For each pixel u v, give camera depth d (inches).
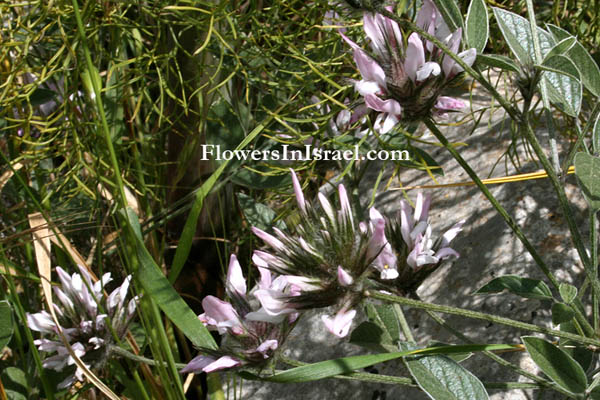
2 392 16.6
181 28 19.4
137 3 19.1
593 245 15.1
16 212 20.6
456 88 23.0
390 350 15.6
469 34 15.1
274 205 22.1
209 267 20.6
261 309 14.1
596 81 15.8
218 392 18.1
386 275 14.4
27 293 19.3
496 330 17.7
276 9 19.7
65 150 19.6
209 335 14.8
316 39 22.0
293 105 20.2
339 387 18.5
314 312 19.7
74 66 19.8
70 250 17.7
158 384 17.5
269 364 14.5
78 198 20.3
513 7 22.4
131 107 20.7
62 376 17.3
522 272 18.3
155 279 15.1
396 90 14.6
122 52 20.3
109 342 16.8
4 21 20.6
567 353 15.3
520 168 20.2
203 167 19.9
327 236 14.0
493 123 21.8
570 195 19.2
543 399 16.4
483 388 14.3
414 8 16.8
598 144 15.3
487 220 19.6
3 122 20.3
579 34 22.0
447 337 18.1
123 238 17.4
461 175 20.9
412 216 15.1
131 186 19.3
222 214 20.3
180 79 18.7
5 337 15.6
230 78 19.2
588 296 17.5
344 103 20.0
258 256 14.2
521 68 14.7
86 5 18.7
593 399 14.4
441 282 19.1
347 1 14.8
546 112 15.6
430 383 14.4
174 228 20.6
